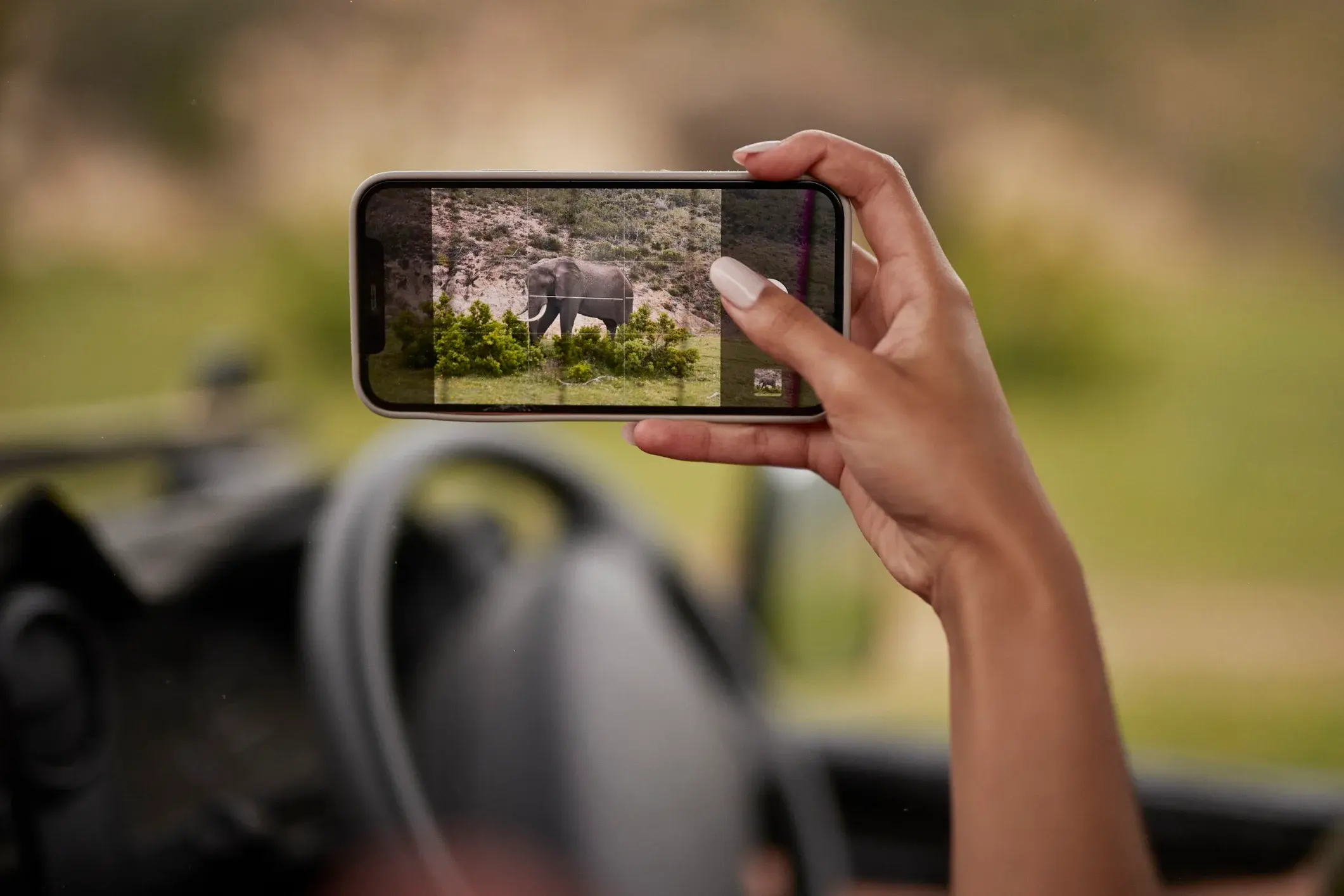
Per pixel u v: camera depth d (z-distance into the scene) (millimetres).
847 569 2262
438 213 910
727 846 1251
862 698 2982
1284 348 9344
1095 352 9477
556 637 1135
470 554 1319
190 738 1070
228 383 1834
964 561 719
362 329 914
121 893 1012
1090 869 636
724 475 5352
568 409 931
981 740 671
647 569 1421
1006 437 755
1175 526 6105
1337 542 5758
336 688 1003
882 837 1668
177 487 1569
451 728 1087
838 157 876
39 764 971
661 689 1234
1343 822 1566
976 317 822
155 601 1075
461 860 1018
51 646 988
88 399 8086
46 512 998
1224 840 1596
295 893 1039
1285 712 3842
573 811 1038
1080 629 685
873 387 749
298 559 1220
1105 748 661
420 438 1229
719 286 799
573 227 914
